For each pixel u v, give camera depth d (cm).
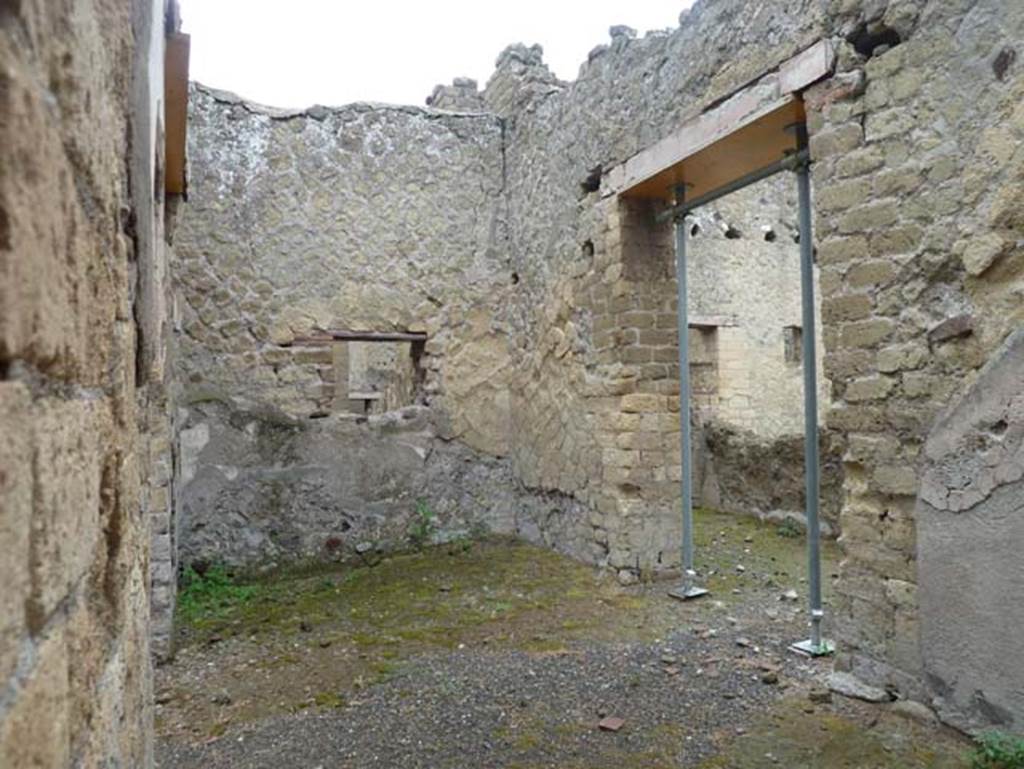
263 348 560
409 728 271
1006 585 233
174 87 304
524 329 595
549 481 553
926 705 261
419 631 387
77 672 69
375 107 598
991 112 242
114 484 91
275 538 550
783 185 874
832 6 296
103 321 83
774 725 265
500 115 631
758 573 483
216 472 538
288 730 273
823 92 301
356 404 1049
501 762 245
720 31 368
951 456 250
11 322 48
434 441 603
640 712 279
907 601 269
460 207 618
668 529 469
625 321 459
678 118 399
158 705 300
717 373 831
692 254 820
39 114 54
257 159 564
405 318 600
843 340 292
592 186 497
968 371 249
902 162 270
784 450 631
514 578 483
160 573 348
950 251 254
